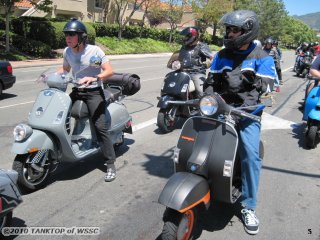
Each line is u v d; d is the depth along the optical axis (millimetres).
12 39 23281
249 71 3711
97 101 4988
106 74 4895
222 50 3920
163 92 7336
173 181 3414
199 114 3955
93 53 4902
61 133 4664
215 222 4105
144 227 3979
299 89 14727
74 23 4719
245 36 3564
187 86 7164
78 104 5031
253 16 3588
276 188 5062
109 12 40906
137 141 6859
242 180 3914
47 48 23094
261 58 3691
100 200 4566
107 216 4195
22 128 4426
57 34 25141
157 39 42156
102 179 5168
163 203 3236
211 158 3617
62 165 5629
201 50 7531
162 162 5859
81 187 4906
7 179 3559
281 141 7234
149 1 39312
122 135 6188
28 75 15859
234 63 3803
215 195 3746
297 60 19531
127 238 3768
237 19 3523
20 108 9352
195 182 3402
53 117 4621
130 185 5016
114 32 35031
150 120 8375
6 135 6980
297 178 5438
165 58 30297
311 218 4297
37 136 4535
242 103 3857
